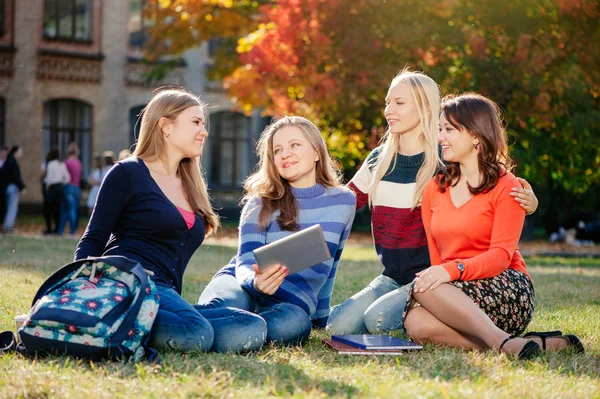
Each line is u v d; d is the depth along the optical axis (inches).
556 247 805.9
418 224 199.3
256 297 182.1
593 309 237.1
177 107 177.8
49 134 1060.5
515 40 594.2
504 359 151.7
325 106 624.4
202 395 122.3
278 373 138.8
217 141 1168.8
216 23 789.9
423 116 197.9
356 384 130.9
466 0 595.5
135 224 170.4
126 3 1098.1
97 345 144.3
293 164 187.5
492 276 170.1
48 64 1050.7
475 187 175.9
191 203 181.0
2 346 157.5
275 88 654.5
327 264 188.5
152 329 155.8
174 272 172.6
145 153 178.5
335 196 193.3
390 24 590.6
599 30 574.6
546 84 593.0
